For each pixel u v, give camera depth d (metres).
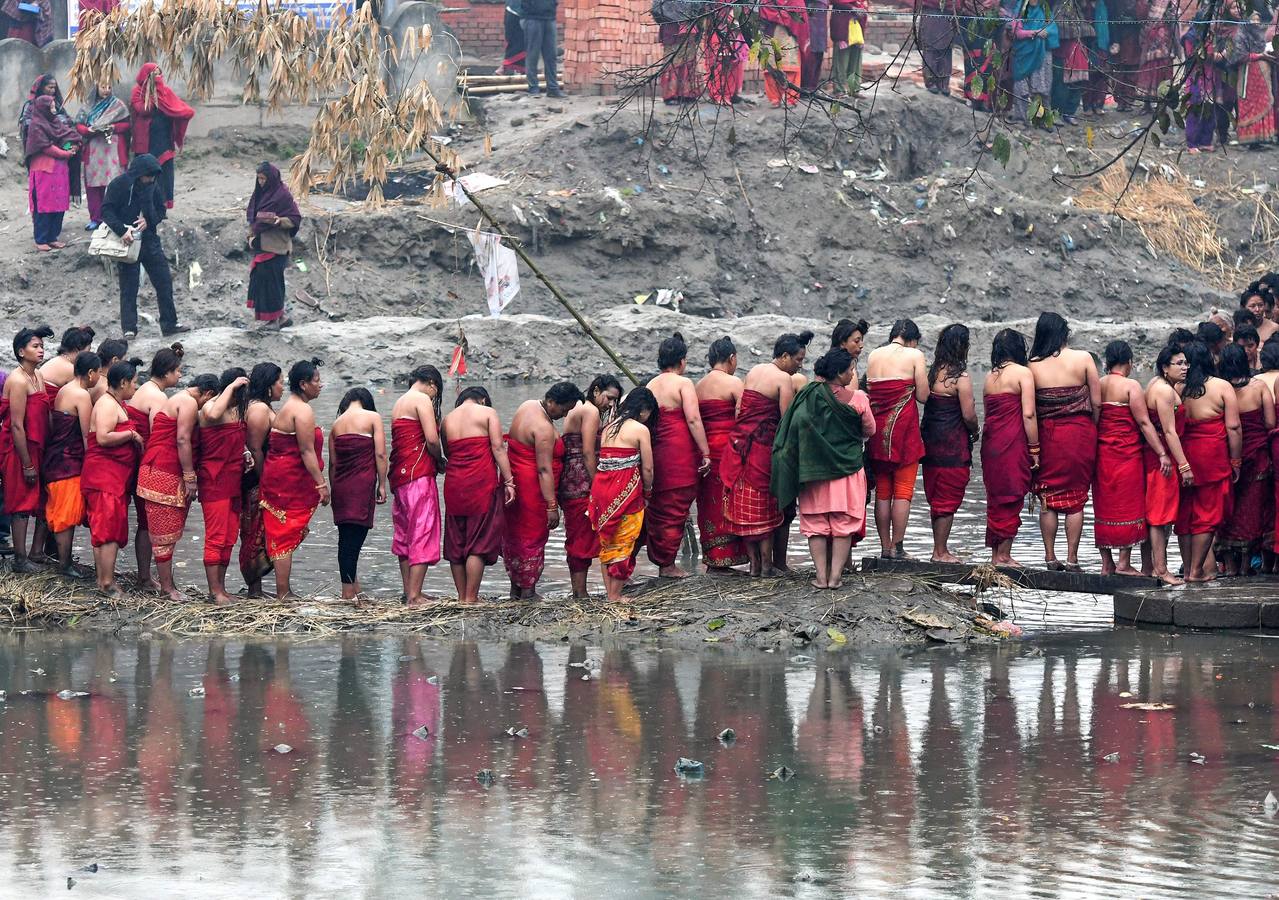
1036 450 42.84
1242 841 24.94
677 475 43.75
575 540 43.56
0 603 43.12
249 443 43.66
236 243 98.31
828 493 41.25
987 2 100.94
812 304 107.06
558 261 104.12
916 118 116.56
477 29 131.00
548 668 37.16
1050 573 42.53
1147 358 103.50
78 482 44.72
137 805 26.95
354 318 97.94
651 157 108.62
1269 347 43.94
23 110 96.75
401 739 31.11
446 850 24.69
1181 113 47.38
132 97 93.56
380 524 56.72
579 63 117.88
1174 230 115.94
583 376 93.94
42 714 33.03
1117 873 23.55
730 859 24.20
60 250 95.56
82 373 44.22
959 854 24.41
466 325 95.19
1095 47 112.69
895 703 33.66
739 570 45.28
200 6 50.75
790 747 30.39
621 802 27.05
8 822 26.05
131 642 40.28
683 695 34.44
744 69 116.69
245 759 29.70
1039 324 43.09
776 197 109.62
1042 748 30.17
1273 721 31.92
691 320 99.81
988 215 111.81
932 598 41.38
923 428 43.50
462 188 49.12
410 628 41.34
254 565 44.47
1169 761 29.27
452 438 43.03
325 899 22.66
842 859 24.20
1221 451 42.84
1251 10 48.19
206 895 22.83
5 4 112.25
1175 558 49.81
